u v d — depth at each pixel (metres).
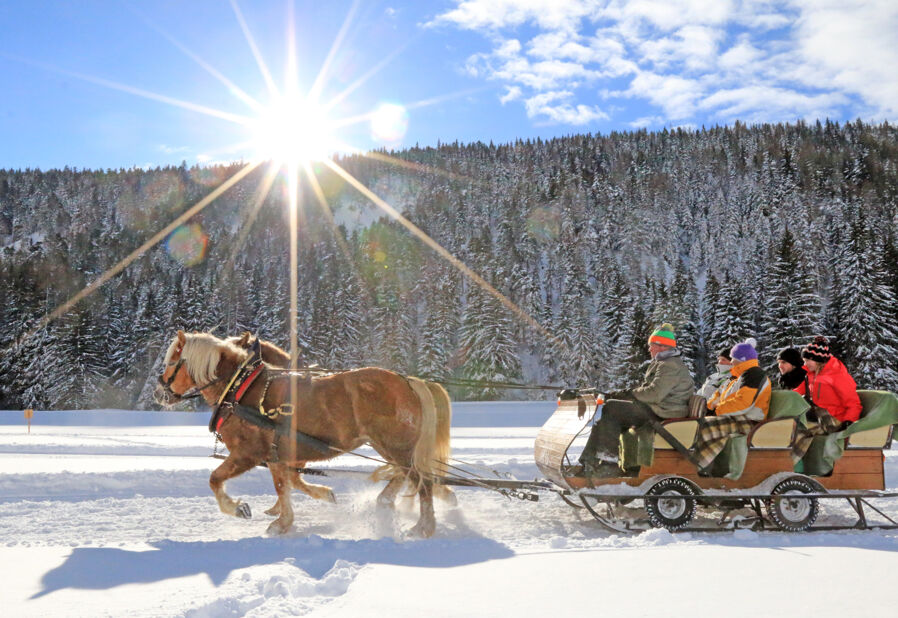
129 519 7.41
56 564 4.83
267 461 6.88
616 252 111.56
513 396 62.69
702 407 6.89
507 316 60.12
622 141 178.50
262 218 153.00
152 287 90.50
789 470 6.86
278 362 7.94
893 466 10.41
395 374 7.07
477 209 139.88
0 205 177.50
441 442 7.15
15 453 13.61
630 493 6.60
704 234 115.62
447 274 83.88
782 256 45.69
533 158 179.38
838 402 7.07
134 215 167.12
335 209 175.62
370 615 3.67
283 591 4.12
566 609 3.75
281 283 68.75
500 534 6.68
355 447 7.07
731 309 46.38
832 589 4.11
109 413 36.19
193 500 8.52
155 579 4.45
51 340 54.34
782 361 7.44
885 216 99.81
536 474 10.23
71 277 77.88
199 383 7.05
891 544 5.83
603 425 6.94
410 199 179.62
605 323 62.47
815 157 128.62
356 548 5.64
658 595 4.02
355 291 68.44
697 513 7.46
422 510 6.70
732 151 153.50
